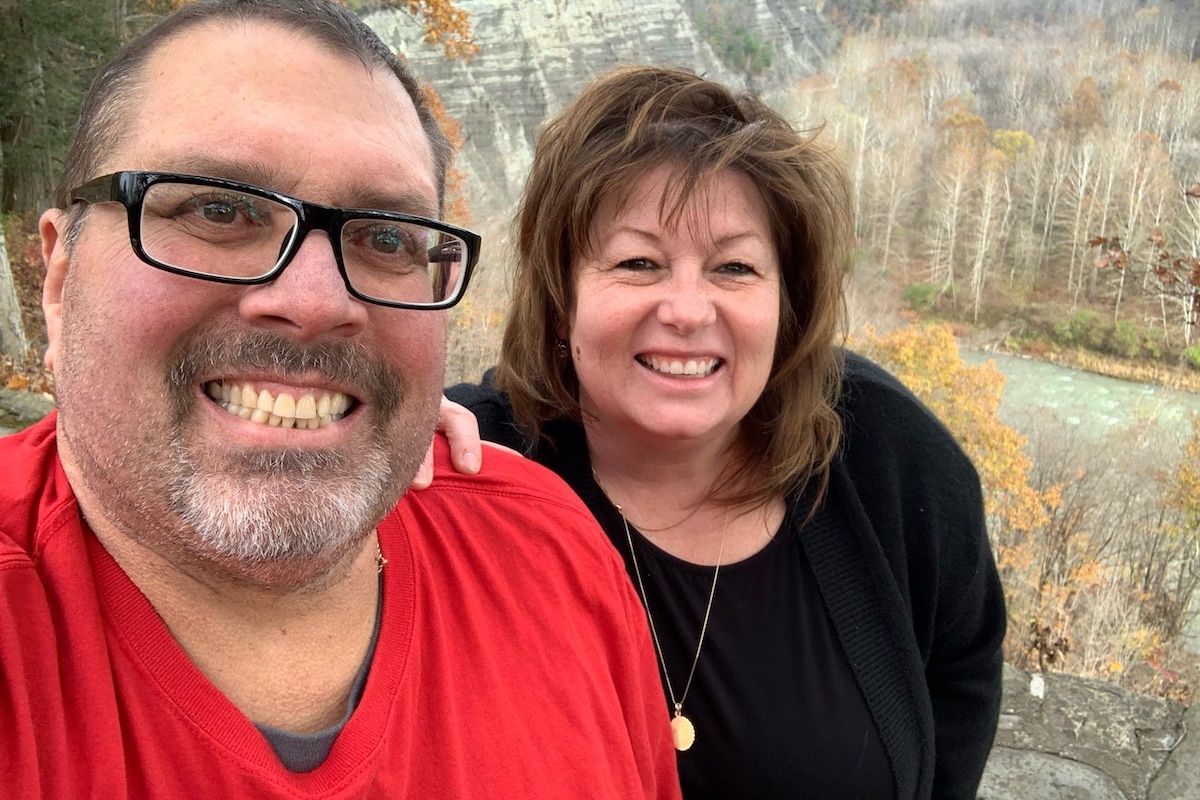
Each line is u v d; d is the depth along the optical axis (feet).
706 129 1.90
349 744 1.24
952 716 2.43
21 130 18.58
